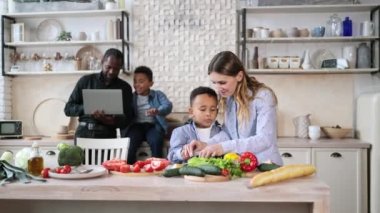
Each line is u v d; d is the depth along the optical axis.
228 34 3.88
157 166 1.60
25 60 4.04
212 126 2.19
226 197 1.35
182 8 3.92
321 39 3.67
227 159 1.54
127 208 1.56
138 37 3.95
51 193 1.39
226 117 1.99
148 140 3.44
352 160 3.37
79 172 1.54
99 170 1.60
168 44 3.94
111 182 1.44
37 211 1.59
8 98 4.06
